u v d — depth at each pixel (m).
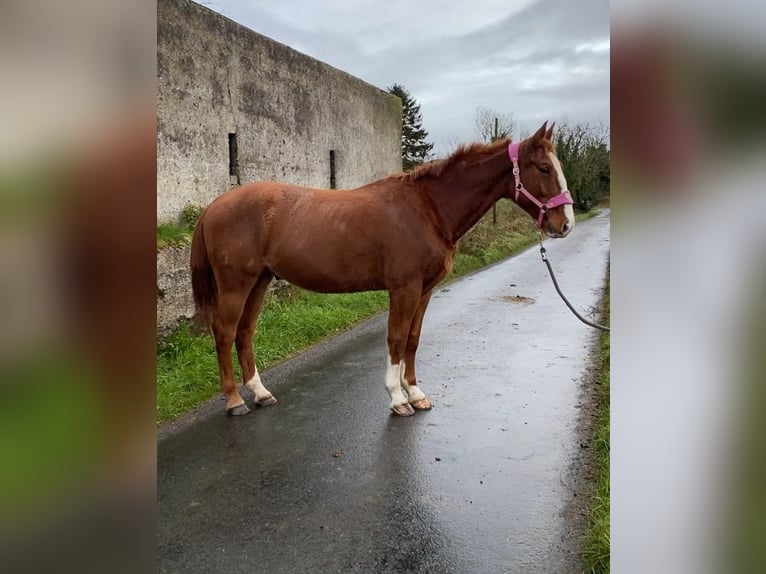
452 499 2.61
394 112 12.55
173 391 3.96
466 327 6.17
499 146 3.54
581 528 2.35
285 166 8.23
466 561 2.15
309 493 2.69
